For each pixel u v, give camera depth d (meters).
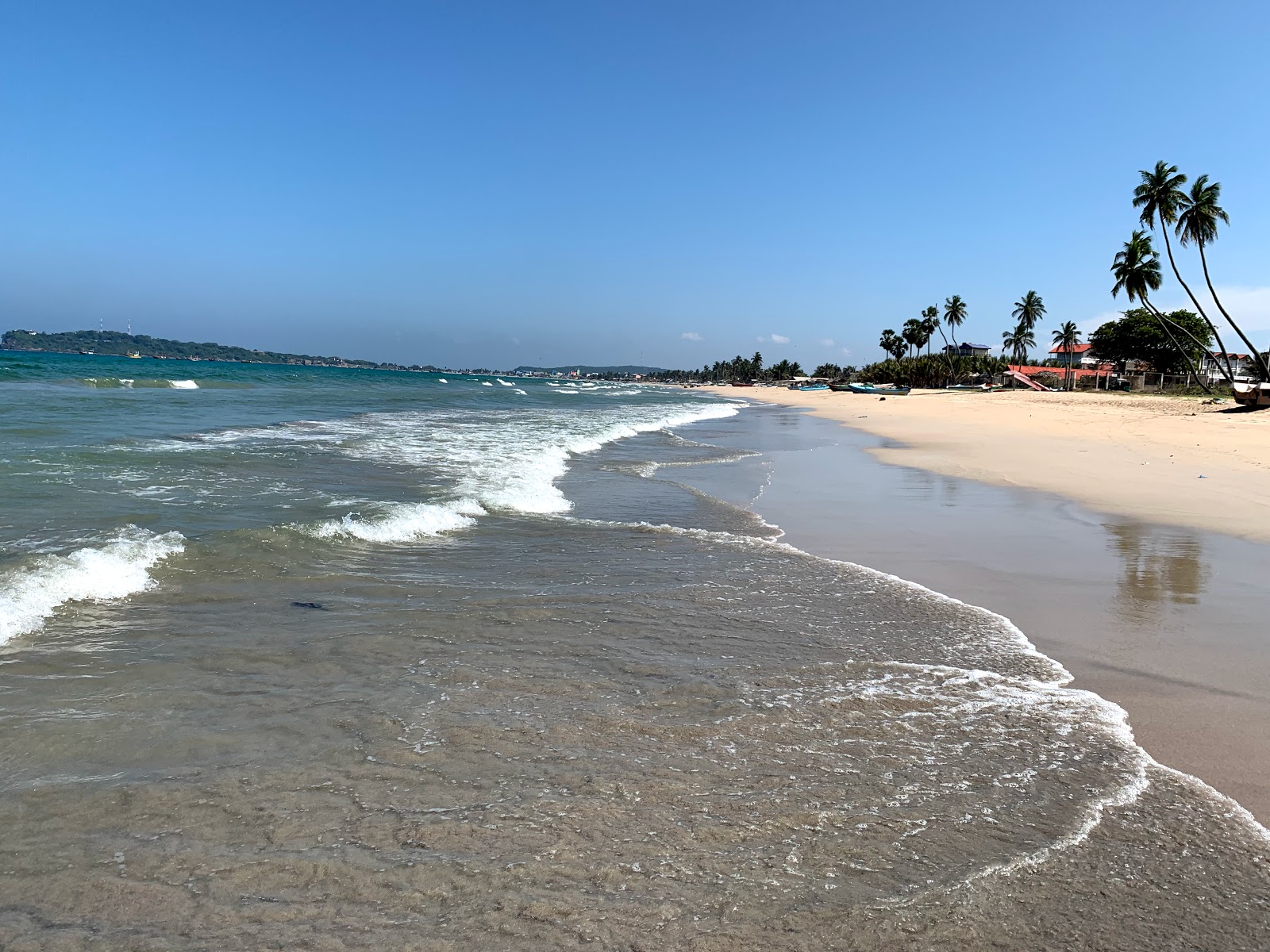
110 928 2.50
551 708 4.28
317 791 3.35
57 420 18.38
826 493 13.32
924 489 13.66
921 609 6.42
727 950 2.47
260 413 25.80
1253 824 3.30
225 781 3.42
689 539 9.12
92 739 3.77
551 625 5.76
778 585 7.13
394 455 15.66
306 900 2.66
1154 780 3.67
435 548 8.14
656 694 4.53
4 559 6.43
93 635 5.14
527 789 3.41
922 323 124.00
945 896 2.77
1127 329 87.62
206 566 6.85
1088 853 3.06
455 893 2.70
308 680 4.58
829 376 198.88
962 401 62.78
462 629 5.59
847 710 4.38
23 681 4.40
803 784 3.53
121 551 6.79
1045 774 3.70
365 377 101.06
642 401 66.44
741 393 125.25
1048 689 4.79
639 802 3.33
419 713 4.17
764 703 4.44
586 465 16.28
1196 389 61.78
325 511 9.37
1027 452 20.45
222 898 2.66
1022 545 9.13
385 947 2.44
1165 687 4.85
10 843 2.93
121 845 2.94
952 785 3.56
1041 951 2.52
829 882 2.83
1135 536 9.71
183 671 4.64
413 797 3.33
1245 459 18.36
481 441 19.56
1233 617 6.34
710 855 2.97
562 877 2.81
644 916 2.62
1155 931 2.63
